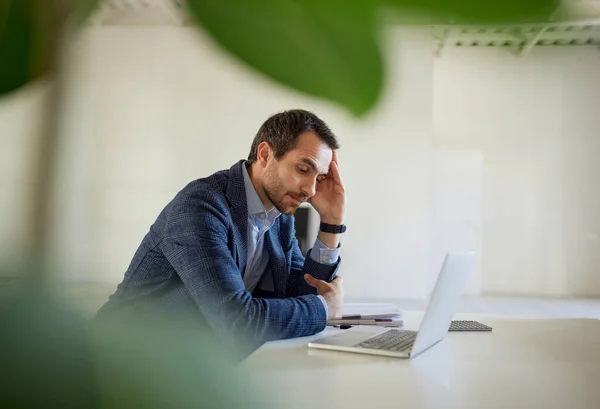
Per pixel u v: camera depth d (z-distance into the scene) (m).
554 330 1.62
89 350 0.17
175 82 8.49
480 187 9.75
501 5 0.15
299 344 1.36
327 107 0.17
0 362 0.16
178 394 0.17
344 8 0.16
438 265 9.73
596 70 10.11
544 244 10.23
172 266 1.55
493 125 10.23
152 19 8.14
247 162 1.77
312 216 7.93
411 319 1.86
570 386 1.00
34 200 0.15
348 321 1.68
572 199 10.20
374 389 0.94
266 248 1.83
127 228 8.39
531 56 10.12
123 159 8.48
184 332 0.19
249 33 0.16
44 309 0.15
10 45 0.17
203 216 1.52
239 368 0.19
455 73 10.24
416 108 8.42
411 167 8.43
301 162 1.72
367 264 8.45
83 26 0.18
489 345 1.38
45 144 0.16
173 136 8.52
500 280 10.26
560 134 10.20
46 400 0.16
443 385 0.99
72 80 0.17
